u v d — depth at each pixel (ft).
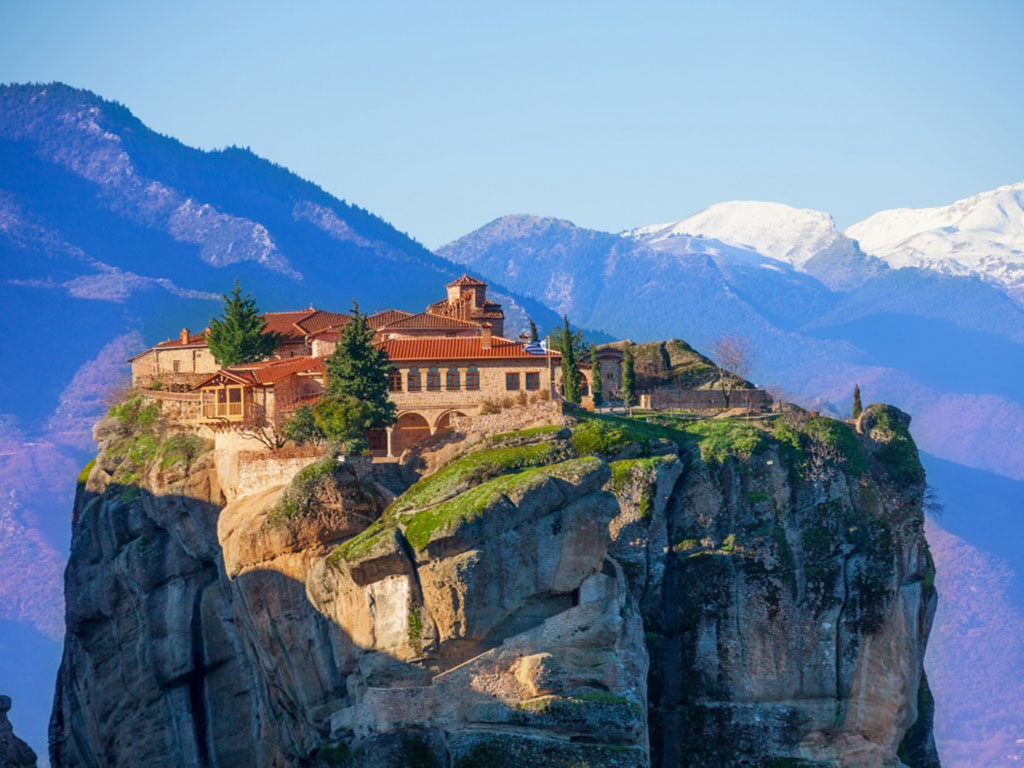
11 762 538.47
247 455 500.33
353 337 536.42
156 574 548.31
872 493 546.67
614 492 520.01
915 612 550.36
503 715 418.92
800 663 520.01
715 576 520.42
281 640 464.24
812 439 550.77
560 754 409.49
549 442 505.66
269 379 544.21
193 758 539.29
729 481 534.37
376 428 530.27
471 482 470.80
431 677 429.79
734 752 509.76
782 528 531.91
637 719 419.13
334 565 444.96
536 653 431.84
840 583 529.45
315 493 469.98
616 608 447.42
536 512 444.14
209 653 540.11
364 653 436.35
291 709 468.34
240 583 472.44
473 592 432.25
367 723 428.56
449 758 413.39
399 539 439.63
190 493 538.88
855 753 517.96
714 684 514.68
